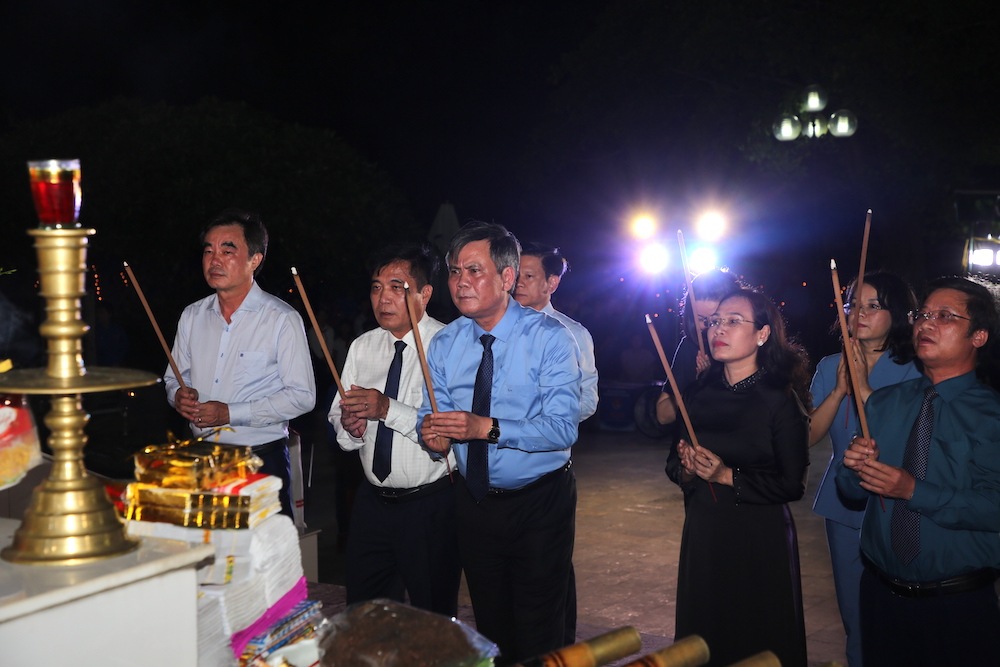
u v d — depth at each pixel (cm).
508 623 400
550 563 390
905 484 317
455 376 397
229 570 229
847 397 421
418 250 448
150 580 201
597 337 2081
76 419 207
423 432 364
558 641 398
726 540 375
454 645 204
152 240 1208
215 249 470
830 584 687
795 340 449
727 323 381
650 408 1316
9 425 244
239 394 473
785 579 372
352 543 434
